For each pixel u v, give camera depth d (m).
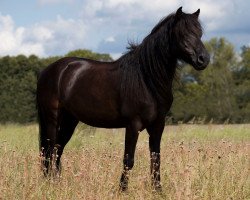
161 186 9.07
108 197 8.02
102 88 9.59
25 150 12.80
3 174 8.86
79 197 7.85
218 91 44.50
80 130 17.25
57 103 10.68
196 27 8.80
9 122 34.16
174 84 9.66
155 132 9.25
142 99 8.98
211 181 9.06
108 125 9.81
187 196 7.70
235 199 8.59
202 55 8.67
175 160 10.16
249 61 58.56
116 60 9.79
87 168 9.16
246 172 9.73
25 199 8.06
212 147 13.12
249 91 46.12
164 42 8.98
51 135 10.91
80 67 10.24
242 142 16.73
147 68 8.99
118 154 11.37
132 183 9.08
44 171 9.91
